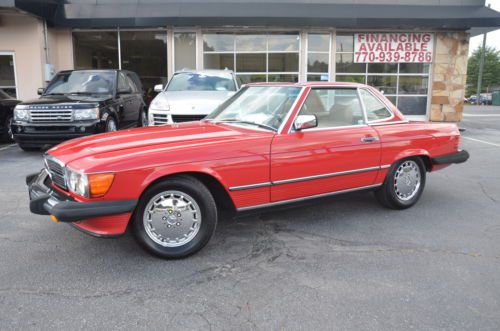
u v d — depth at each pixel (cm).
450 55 1570
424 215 495
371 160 466
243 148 383
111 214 332
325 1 1472
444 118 1616
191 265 361
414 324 274
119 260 370
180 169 355
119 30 1501
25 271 348
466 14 1465
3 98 1071
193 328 270
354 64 1566
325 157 430
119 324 274
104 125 861
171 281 333
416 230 445
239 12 1409
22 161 815
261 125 428
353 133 453
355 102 473
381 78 1582
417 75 1590
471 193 594
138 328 270
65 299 304
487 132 1351
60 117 830
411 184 514
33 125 832
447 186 634
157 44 1522
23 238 419
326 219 478
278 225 458
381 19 1438
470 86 6956
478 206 532
